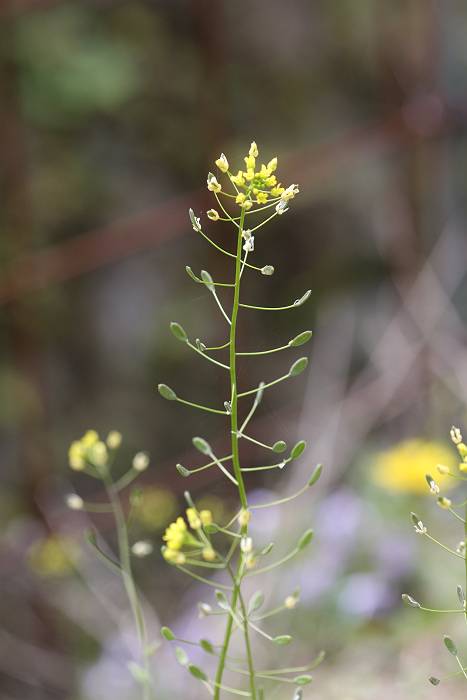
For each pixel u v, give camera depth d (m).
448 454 1.67
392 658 1.28
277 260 2.99
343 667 1.28
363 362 2.64
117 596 1.77
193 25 2.90
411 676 1.18
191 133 2.90
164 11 2.88
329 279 2.92
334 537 1.59
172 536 0.77
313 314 2.90
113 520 1.89
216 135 1.93
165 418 2.90
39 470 1.98
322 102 3.00
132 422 2.88
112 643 1.60
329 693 1.19
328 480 1.68
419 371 1.91
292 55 3.00
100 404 2.88
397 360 1.95
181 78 2.89
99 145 2.88
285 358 2.87
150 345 2.94
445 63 2.52
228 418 2.27
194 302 2.95
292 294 2.95
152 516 1.94
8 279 1.77
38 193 2.77
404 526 1.60
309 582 1.50
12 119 2.52
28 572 1.83
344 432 1.88
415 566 1.51
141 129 2.91
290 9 3.03
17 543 1.90
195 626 1.53
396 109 1.95
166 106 2.90
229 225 1.93
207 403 2.89
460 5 2.55
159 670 1.34
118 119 2.88
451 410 1.89
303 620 1.46
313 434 1.91
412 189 2.10
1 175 2.52
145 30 2.86
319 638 1.42
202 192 1.83
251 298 2.97
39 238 2.74
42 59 2.71
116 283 2.95
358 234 2.88
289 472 2.01
